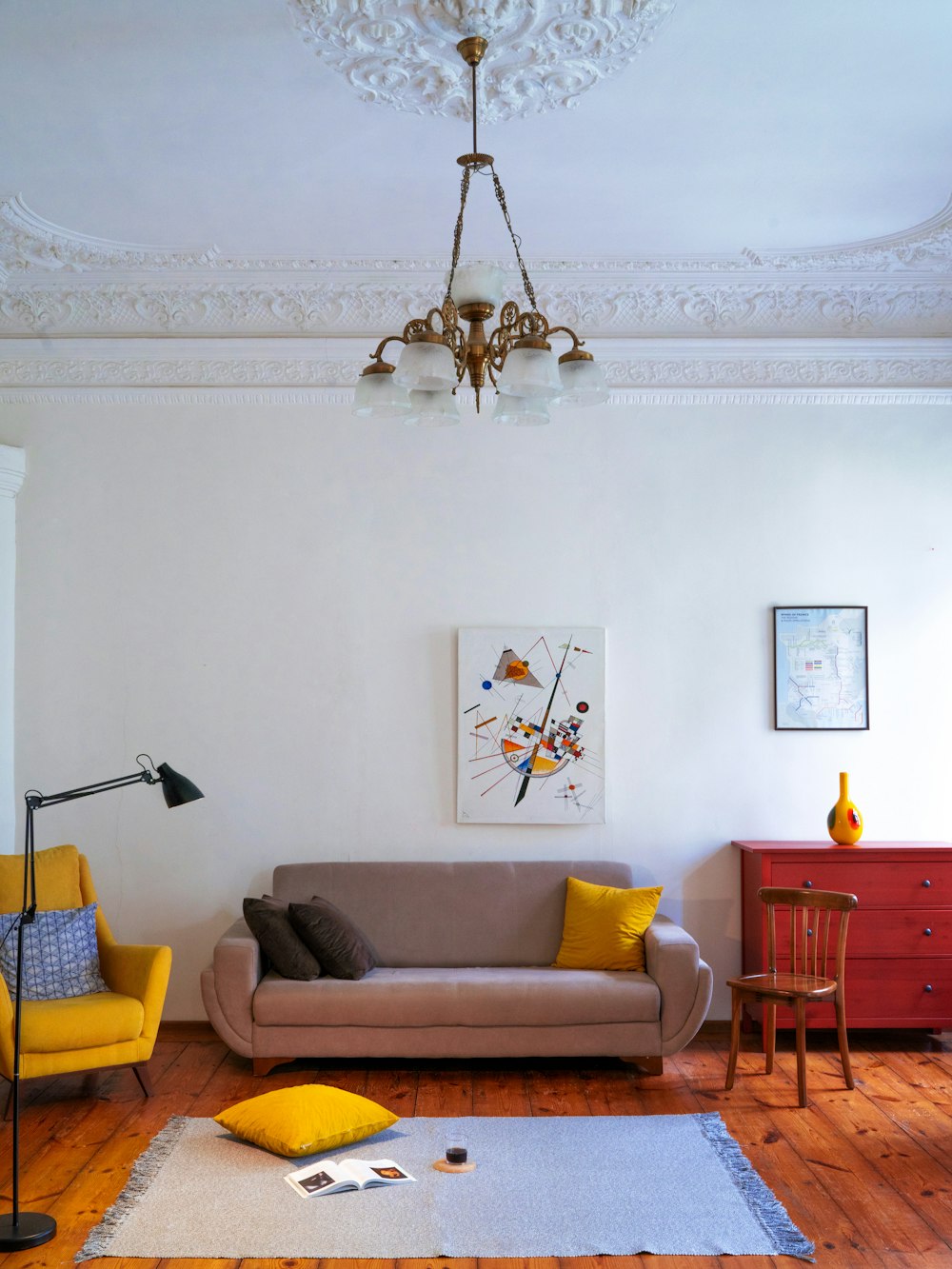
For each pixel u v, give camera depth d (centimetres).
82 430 562
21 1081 456
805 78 367
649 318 562
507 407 341
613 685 559
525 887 531
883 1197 358
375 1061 498
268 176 436
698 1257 321
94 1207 350
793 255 514
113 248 501
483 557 561
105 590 557
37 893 484
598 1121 421
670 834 554
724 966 551
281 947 478
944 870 516
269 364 561
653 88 371
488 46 343
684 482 565
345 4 323
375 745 554
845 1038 463
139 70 360
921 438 568
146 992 454
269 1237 331
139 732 553
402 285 541
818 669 559
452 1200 354
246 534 560
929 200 460
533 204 462
